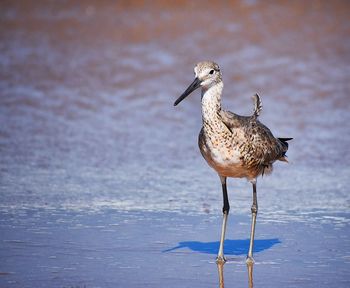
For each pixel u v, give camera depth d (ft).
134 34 102.78
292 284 31.63
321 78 83.30
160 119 68.64
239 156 35.42
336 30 104.88
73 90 78.07
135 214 41.96
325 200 45.16
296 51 94.68
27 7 116.16
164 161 54.85
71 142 59.72
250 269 33.68
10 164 52.75
